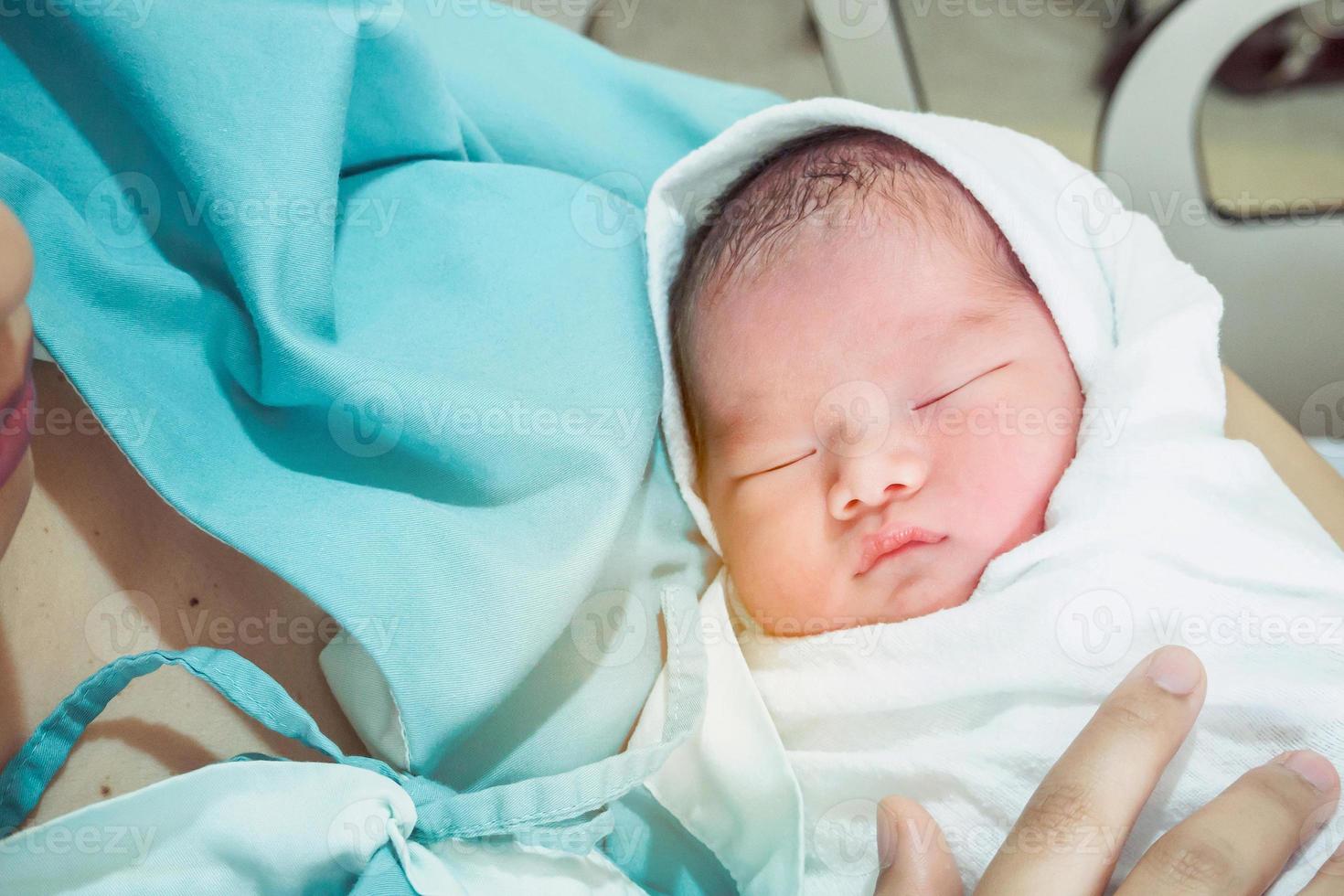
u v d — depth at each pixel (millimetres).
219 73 651
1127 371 802
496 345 716
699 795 737
